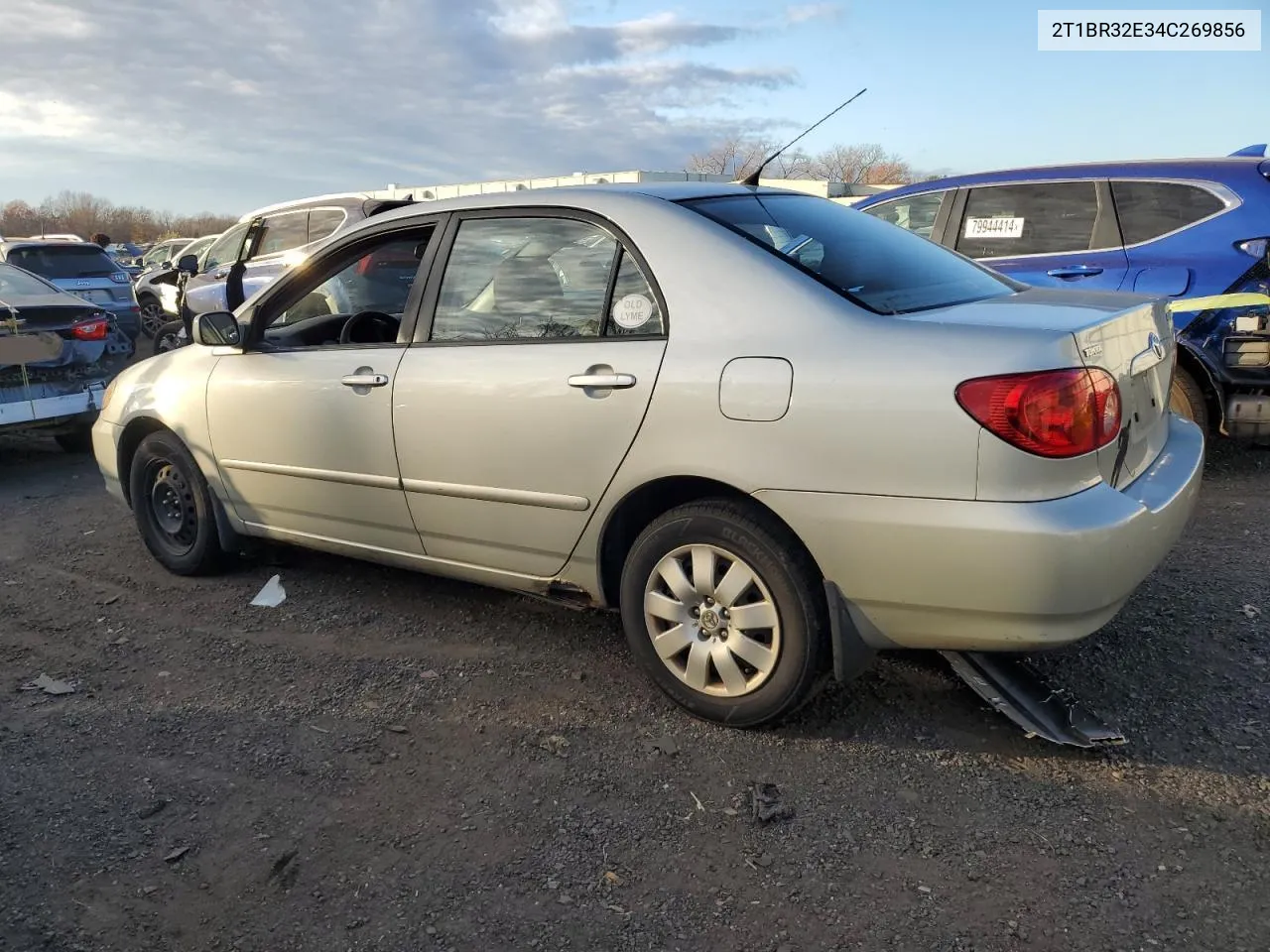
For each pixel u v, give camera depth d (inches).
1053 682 125.6
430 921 89.7
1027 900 88.9
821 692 128.4
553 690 133.9
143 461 185.3
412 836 102.5
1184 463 120.9
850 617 109.7
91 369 290.8
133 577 187.9
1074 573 96.4
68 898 94.3
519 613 161.8
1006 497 97.2
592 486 123.5
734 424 110.7
